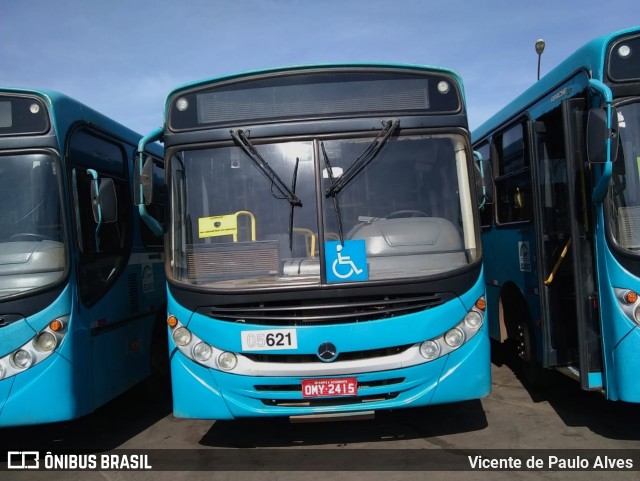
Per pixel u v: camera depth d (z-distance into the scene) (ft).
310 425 18.72
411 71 16.58
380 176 16.05
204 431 18.93
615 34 15.49
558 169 18.37
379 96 16.38
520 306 21.84
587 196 16.08
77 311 16.47
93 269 17.87
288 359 15.05
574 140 16.24
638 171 15.16
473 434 17.25
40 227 16.33
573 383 22.33
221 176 16.26
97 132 19.35
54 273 16.20
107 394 18.25
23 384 15.53
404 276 15.30
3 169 16.44
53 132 16.61
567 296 18.28
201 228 16.12
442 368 15.19
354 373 14.85
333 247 15.34
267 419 19.54
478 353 15.48
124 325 19.98
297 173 16.01
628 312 14.80
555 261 18.40
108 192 17.04
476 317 15.57
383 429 18.01
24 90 16.72
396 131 16.20
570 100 16.26
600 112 14.32
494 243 24.71
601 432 16.94
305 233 15.72
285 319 14.89
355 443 16.94
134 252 21.54
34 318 15.72
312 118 16.17
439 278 15.26
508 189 22.88
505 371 24.66
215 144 16.31
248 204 16.05
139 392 23.32
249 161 16.20
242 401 15.20
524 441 16.49
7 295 15.64
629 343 14.76
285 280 15.51
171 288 15.94
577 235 16.17
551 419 18.30
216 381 15.24
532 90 20.51
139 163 16.74
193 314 15.46
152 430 19.52
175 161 16.49
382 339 14.88
